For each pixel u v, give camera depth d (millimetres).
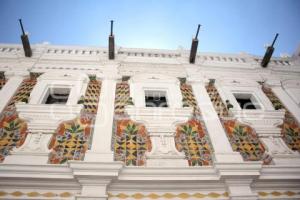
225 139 6297
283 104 8055
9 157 5289
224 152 5855
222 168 5238
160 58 9383
